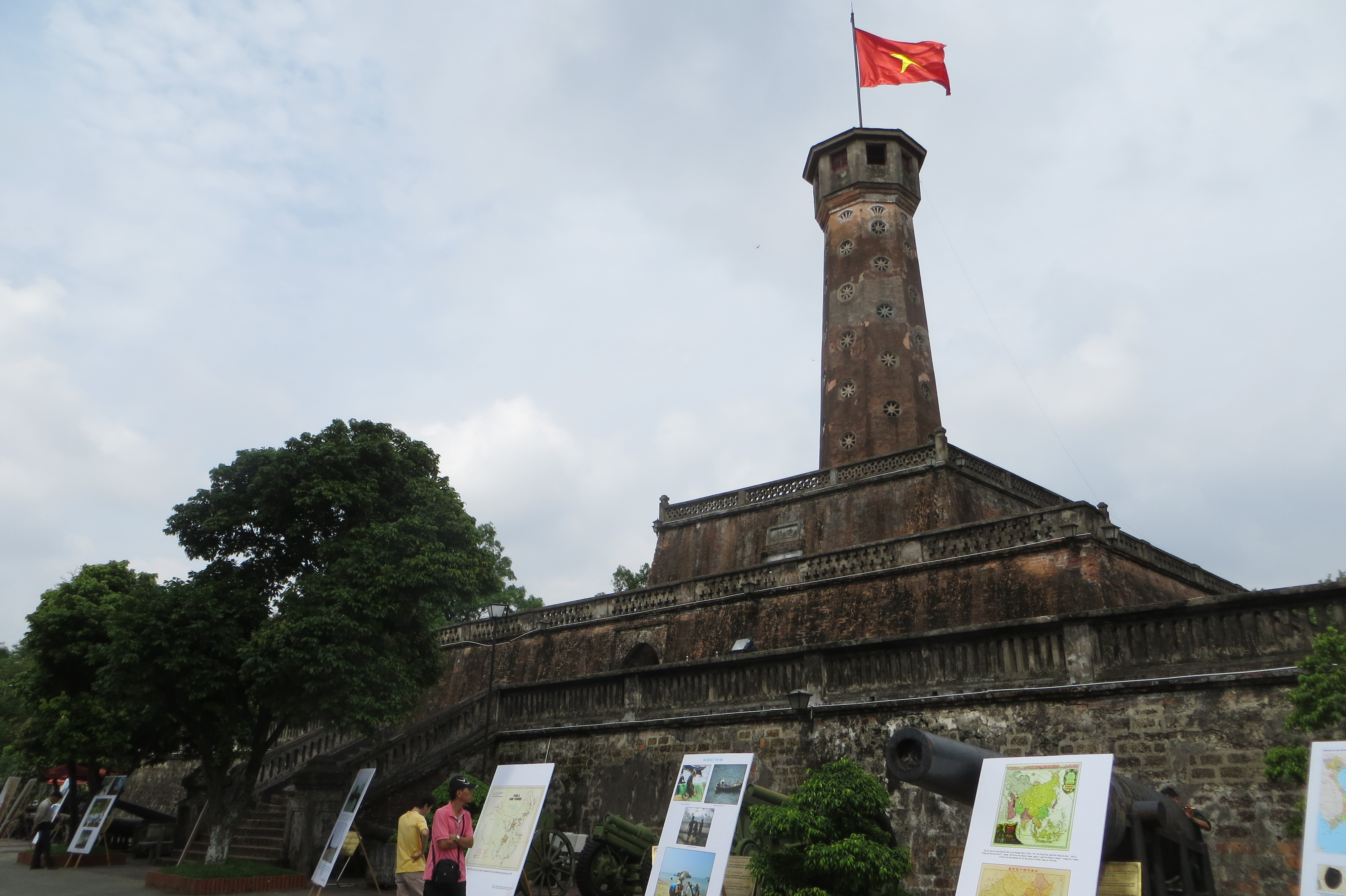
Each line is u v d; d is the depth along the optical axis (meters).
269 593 19.86
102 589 25.58
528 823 11.60
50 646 24.00
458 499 21.91
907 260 37.09
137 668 17.86
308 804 19.02
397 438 21.84
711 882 9.88
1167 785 12.45
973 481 29.50
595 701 20.12
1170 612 13.16
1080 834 7.66
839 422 34.66
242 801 18.56
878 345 35.09
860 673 16.33
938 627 22.12
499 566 45.34
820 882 9.85
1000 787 8.50
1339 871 6.63
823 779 10.45
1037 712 13.91
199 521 19.69
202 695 17.91
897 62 39.66
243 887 16.83
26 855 22.67
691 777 10.95
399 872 11.08
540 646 31.22
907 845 14.31
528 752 20.78
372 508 20.30
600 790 18.86
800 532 31.33
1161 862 8.90
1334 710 9.80
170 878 16.98
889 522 29.02
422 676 20.84
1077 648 13.93
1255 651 12.40
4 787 39.41
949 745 9.35
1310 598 12.03
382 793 19.72
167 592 18.84
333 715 18.25
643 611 28.86
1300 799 11.31
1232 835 11.77
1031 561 21.25
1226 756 12.07
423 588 19.56
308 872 18.33
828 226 38.84
